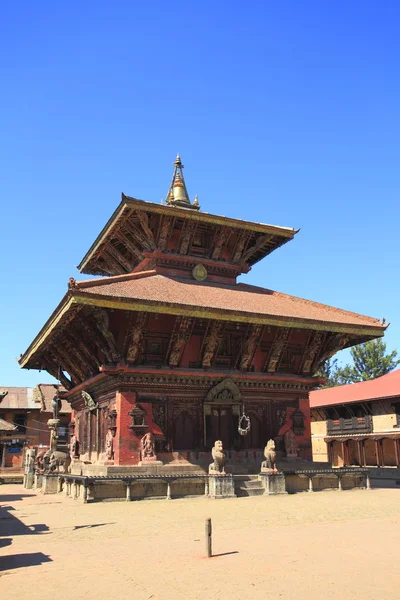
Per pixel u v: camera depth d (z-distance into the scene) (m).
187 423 30.77
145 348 30.20
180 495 27.25
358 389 59.88
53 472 34.19
